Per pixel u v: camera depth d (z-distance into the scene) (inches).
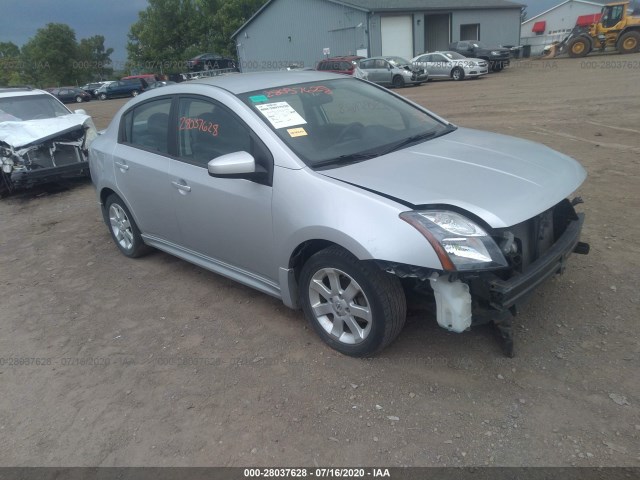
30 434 119.1
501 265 108.4
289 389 124.2
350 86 175.0
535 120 434.0
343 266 123.6
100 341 153.9
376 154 140.6
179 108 168.2
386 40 1245.1
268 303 165.0
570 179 131.0
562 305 145.2
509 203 114.3
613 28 1107.3
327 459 103.7
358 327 129.2
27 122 340.8
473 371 123.2
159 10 1968.5
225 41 1934.1
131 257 212.2
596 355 124.6
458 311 112.1
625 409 108.3
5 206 326.0
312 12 1300.4
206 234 162.2
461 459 100.3
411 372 125.0
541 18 1700.3
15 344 157.3
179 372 135.0
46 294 188.9
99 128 718.5
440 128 168.4
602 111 445.1
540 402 112.0
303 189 128.8
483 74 998.4
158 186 174.1
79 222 273.1
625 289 150.3
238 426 114.4
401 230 112.0
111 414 122.6
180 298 174.9
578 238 135.3
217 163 132.7
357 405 116.6
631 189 231.0
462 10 1366.9
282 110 147.9
